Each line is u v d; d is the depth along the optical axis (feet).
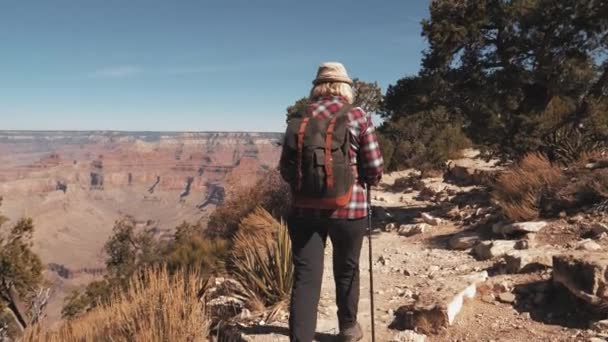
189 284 15.40
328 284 18.95
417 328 13.53
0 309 65.41
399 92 40.40
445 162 63.62
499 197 28.50
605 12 34.32
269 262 17.57
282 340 13.14
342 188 9.92
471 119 39.19
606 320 12.22
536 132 35.47
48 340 14.55
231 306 16.93
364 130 10.28
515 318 13.73
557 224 21.71
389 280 19.42
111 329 13.89
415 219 32.55
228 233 43.47
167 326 12.73
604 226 19.39
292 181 10.34
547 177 26.37
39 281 73.41
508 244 20.77
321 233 10.80
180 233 93.50
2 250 72.90
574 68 36.52
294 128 10.16
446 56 37.83
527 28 36.58
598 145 33.53
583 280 13.33
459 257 21.79
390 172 75.10
